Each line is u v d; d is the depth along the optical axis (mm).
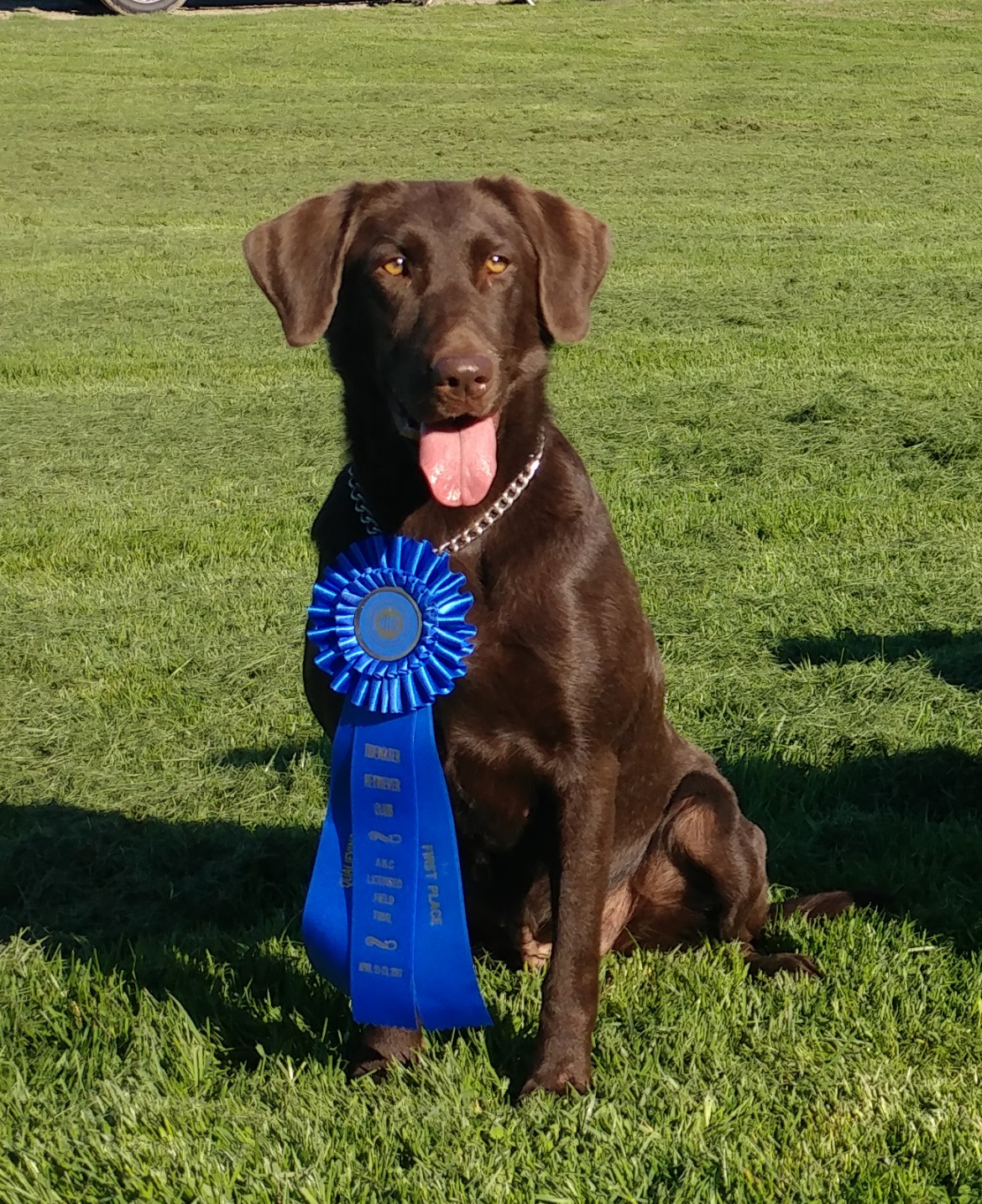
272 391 12039
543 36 34844
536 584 3482
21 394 12164
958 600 6809
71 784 5430
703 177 21938
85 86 29844
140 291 16188
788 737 5465
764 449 9570
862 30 34781
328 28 36000
